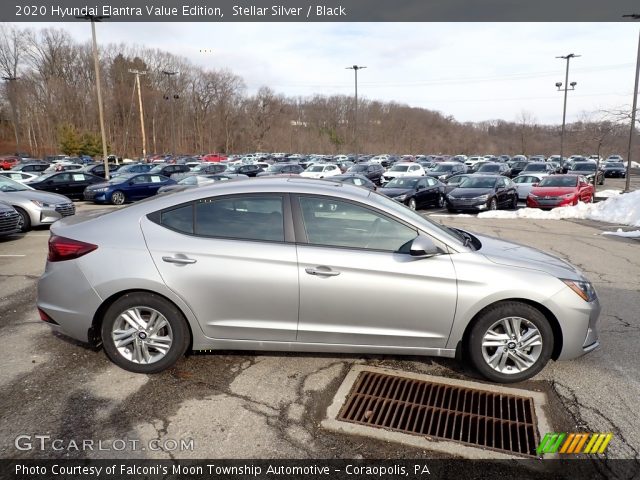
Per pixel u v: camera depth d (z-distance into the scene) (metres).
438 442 2.81
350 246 3.42
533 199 15.90
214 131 87.94
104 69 73.62
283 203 3.50
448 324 3.39
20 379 3.50
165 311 3.46
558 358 3.49
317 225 3.46
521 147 78.94
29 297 5.55
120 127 74.12
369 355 3.93
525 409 3.16
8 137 79.94
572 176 17.00
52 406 3.15
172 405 3.17
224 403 3.20
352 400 3.25
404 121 95.75
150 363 3.55
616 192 23.05
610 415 3.07
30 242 9.39
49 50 72.88
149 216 3.56
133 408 3.13
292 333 3.46
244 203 3.53
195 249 3.42
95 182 21.38
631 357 3.91
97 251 3.46
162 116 78.94
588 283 3.54
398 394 3.34
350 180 17.72
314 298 3.38
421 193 17.39
